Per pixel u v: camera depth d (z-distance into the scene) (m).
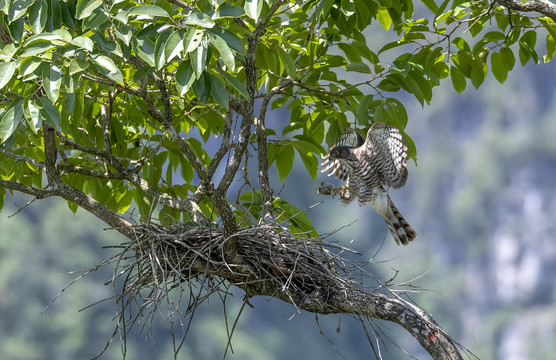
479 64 11.73
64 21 8.74
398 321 9.21
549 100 96.69
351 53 11.67
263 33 10.58
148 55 8.38
